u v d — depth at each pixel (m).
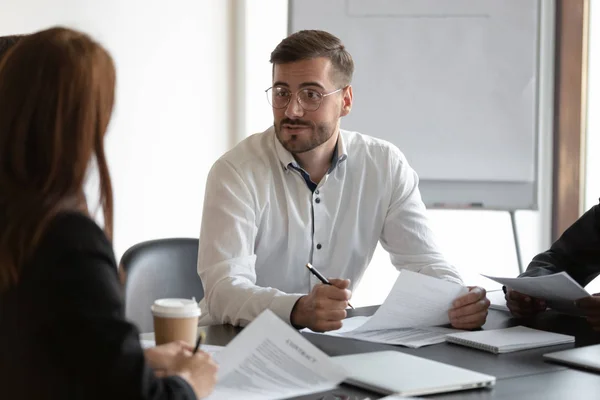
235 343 1.30
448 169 3.49
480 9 3.44
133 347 1.01
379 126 3.47
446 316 1.82
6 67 1.05
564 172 3.70
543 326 1.86
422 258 2.23
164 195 3.45
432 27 3.45
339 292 1.69
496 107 3.46
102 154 1.07
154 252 2.13
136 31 3.34
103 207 1.08
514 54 3.45
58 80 1.03
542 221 3.76
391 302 1.73
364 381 1.30
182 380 1.11
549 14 3.67
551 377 1.40
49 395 0.98
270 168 2.14
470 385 1.32
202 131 3.54
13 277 0.99
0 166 1.03
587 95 3.69
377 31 3.45
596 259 2.24
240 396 1.23
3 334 0.99
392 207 2.28
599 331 1.80
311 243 2.19
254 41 3.62
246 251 1.99
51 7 3.13
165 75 3.43
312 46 2.04
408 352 1.58
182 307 1.38
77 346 0.97
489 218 3.78
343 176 2.20
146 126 3.39
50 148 1.02
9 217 1.00
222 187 2.04
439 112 3.47
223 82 3.58
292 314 1.72
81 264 1.00
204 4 3.50
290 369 1.31
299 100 2.04
